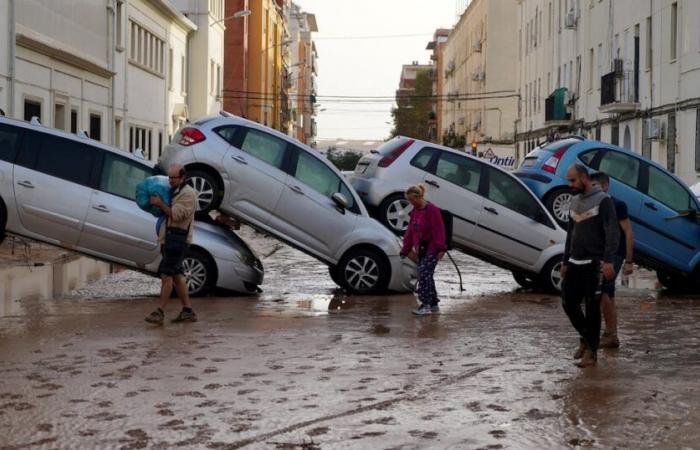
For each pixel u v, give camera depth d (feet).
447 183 56.08
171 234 41.27
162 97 161.38
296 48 461.78
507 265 57.16
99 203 49.73
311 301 50.62
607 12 138.92
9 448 22.67
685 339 38.81
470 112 305.32
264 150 52.31
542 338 38.68
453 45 375.66
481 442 23.34
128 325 40.65
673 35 110.93
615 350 36.06
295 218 52.47
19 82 92.17
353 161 423.23
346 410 26.35
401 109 470.39
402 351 35.37
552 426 24.76
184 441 23.34
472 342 37.55
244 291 52.47
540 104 190.70
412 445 23.08
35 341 36.37
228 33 240.94
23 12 92.38
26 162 49.44
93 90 118.93
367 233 53.42
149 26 150.20
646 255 59.00
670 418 25.50
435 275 68.69
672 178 59.77
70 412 25.85
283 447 22.94
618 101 128.98
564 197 59.21
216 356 33.81
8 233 49.65
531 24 202.80
